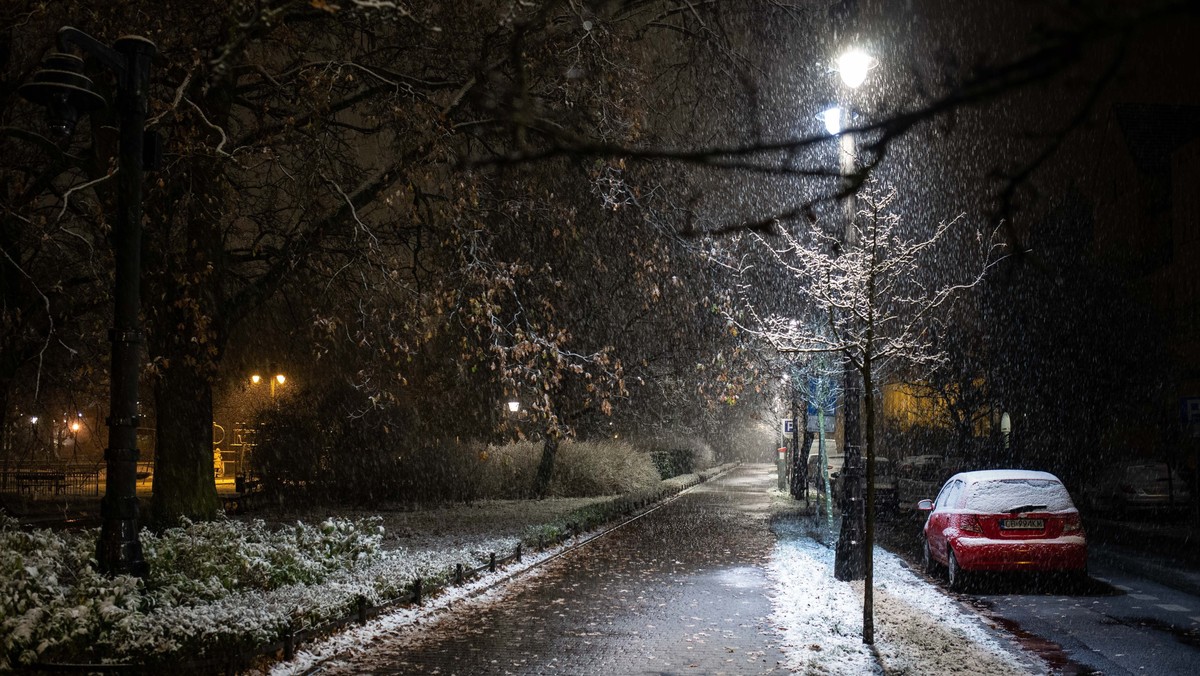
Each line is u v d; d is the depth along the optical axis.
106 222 13.46
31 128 15.48
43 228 13.04
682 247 17.44
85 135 15.84
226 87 14.98
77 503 32.62
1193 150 28.08
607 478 36.69
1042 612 11.82
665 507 33.00
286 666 8.47
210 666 7.69
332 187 15.46
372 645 9.74
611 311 25.28
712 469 70.56
